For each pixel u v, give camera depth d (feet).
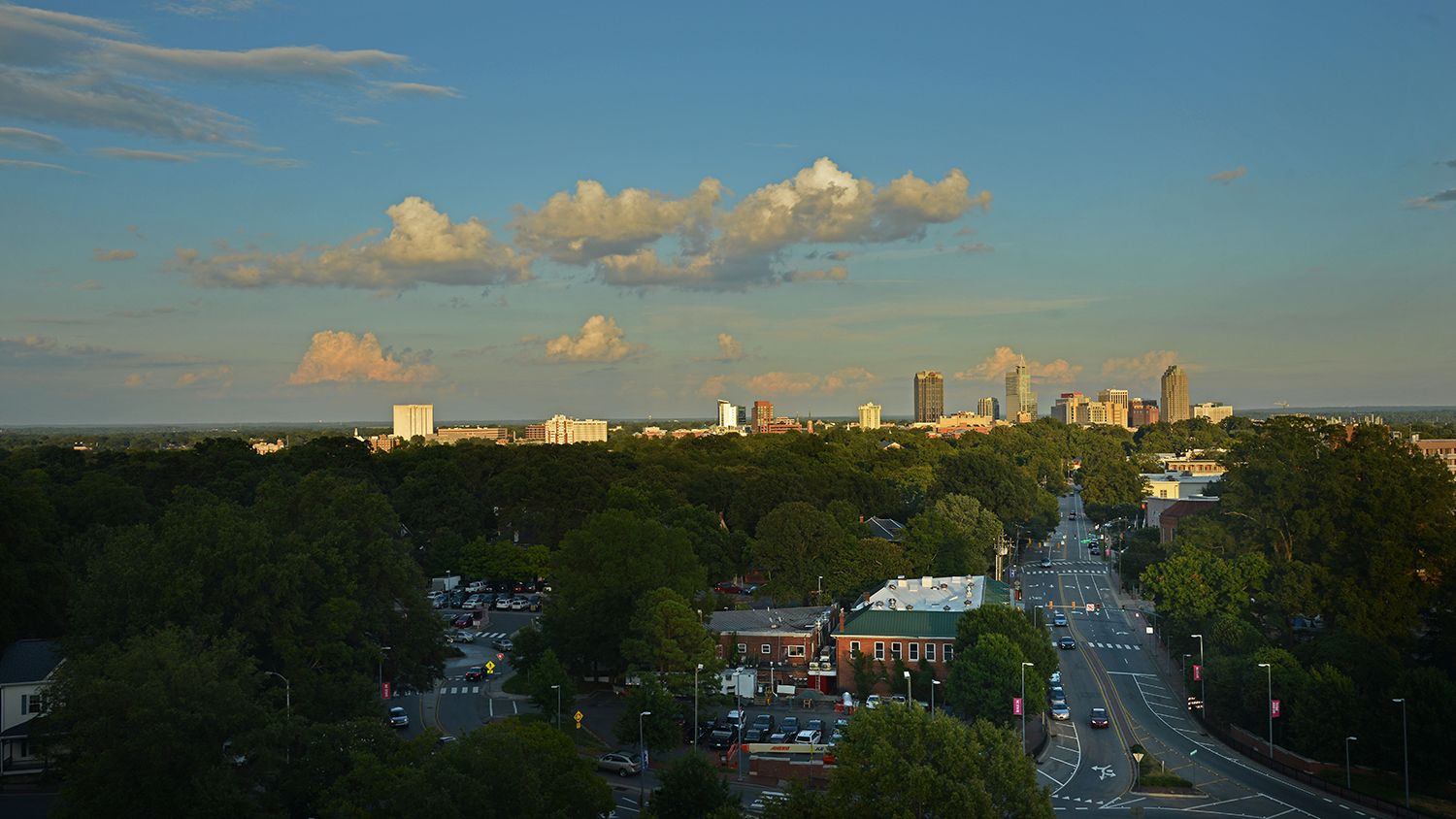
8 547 382.01
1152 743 379.35
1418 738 327.06
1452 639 413.80
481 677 461.78
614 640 434.71
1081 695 444.55
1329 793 324.80
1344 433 525.34
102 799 229.25
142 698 238.48
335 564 356.38
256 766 237.66
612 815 288.30
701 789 253.65
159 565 327.88
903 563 564.71
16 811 286.05
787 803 224.53
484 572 645.51
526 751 226.79
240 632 324.39
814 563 551.59
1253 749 362.33
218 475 651.66
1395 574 430.20
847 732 231.50
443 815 191.21
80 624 325.83
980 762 221.25
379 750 238.48
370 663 351.05
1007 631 390.42
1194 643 449.48
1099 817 299.17
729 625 468.34
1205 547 504.84
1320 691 348.18
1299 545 478.18
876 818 210.59
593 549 444.96
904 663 420.77
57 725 280.72
